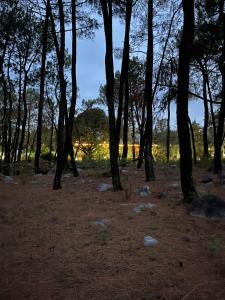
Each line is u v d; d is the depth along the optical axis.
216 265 5.90
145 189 11.37
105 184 12.68
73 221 8.55
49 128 39.59
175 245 6.82
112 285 5.27
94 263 6.05
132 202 10.22
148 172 13.62
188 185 9.79
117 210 9.42
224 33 12.97
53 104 32.81
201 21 15.21
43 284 5.34
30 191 12.67
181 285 5.23
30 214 9.28
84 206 10.02
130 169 18.41
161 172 16.38
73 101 16.77
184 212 8.93
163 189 11.84
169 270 5.74
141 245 6.82
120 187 11.99
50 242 7.12
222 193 10.97
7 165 19.00
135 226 7.99
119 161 20.78
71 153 16.39
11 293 5.07
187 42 9.66
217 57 14.27
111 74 11.74
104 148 37.41
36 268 5.90
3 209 9.88
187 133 9.77
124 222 8.31
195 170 17.09
